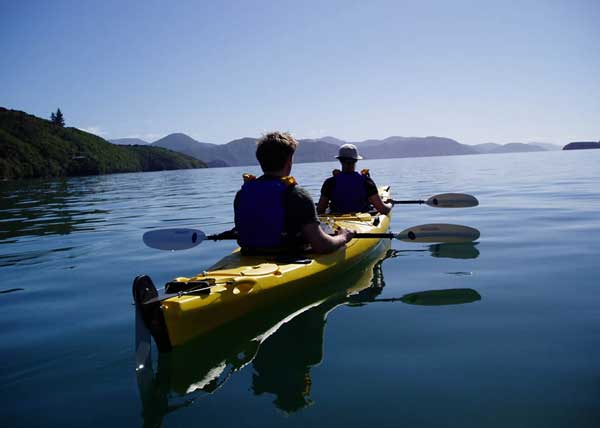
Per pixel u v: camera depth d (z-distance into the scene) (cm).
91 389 230
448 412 193
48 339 298
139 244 630
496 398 203
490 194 1135
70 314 347
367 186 574
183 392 223
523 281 388
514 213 786
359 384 222
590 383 212
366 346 268
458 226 433
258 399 212
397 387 217
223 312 288
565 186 1257
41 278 459
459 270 436
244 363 253
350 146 585
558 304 327
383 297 363
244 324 306
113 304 370
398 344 268
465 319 306
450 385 216
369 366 241
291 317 328
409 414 193
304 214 348
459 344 264
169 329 257
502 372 227
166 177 4206
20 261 540
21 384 238
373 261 491
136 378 240
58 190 2228
